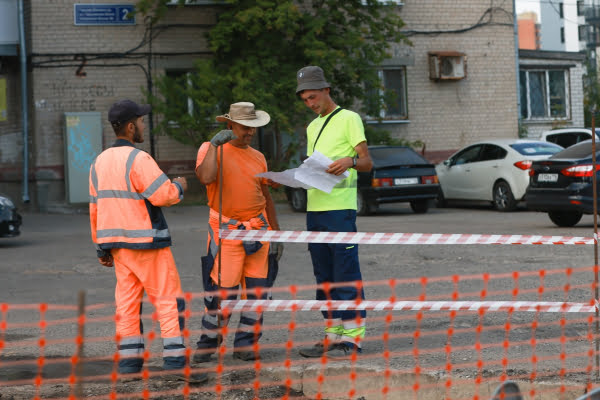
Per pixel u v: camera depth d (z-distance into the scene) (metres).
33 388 7.85
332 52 31.11
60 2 32.69
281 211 29.56
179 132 31.48
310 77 8.80
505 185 27.27
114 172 8.02
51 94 32.72
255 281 8.91
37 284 14.74
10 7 32.62
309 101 8.84
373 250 18.27
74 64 32.94
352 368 7.86
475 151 28.97
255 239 8.23
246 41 32.22
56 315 11.79
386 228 22.42
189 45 33.97
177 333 8.05
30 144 32.84
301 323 10.66
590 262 15.34
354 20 33.19
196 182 34.16
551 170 21.33
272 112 30.25
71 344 9.94
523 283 13.23
